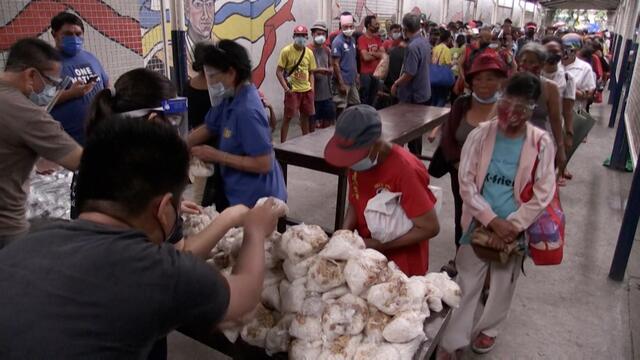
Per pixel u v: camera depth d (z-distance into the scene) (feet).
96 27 12.73
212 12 20.22
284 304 4.31
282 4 24.61
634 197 10.66
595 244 13.24
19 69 6.66
